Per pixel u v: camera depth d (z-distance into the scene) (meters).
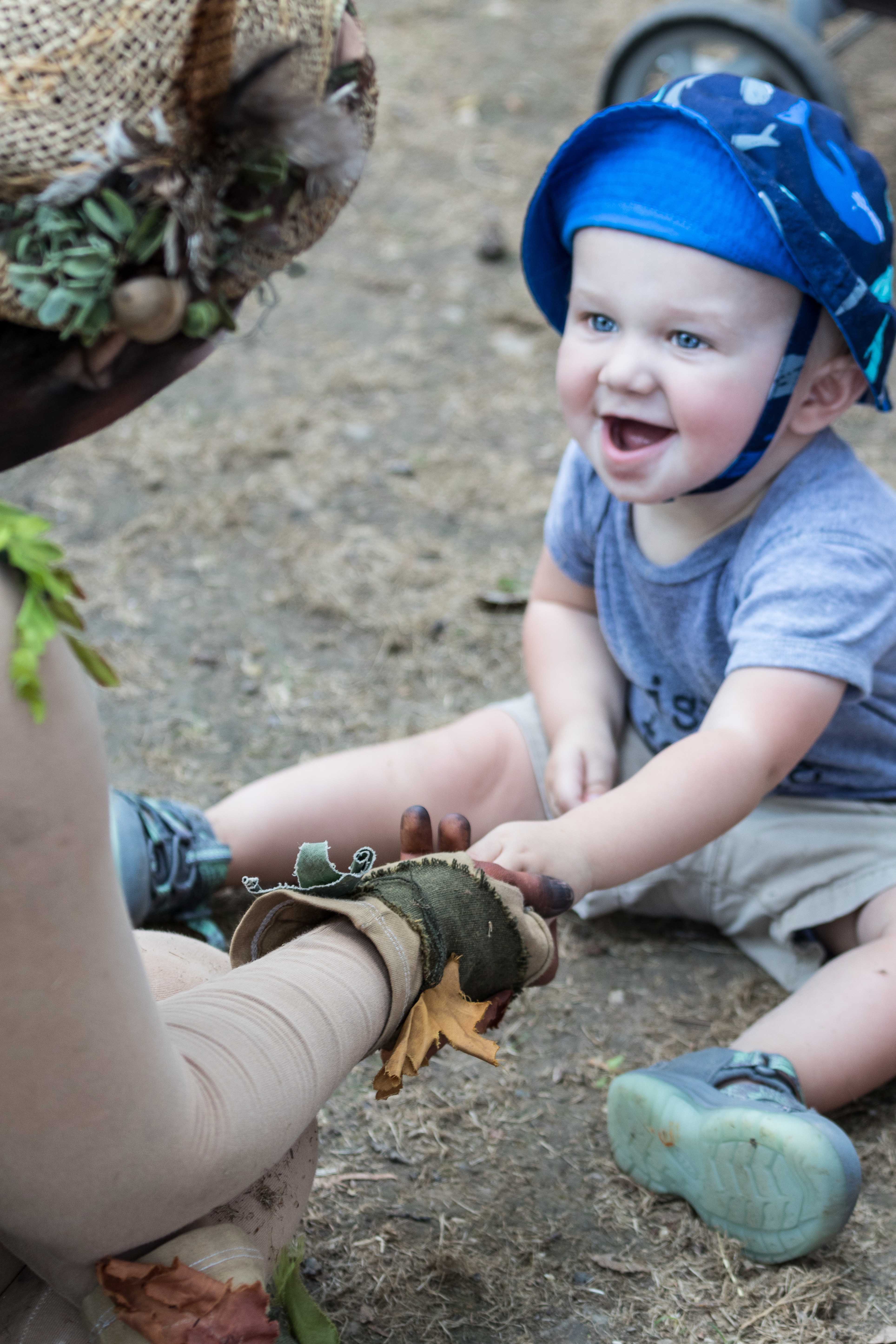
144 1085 0.72
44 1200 0.73
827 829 1.50
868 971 1.36
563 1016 1.53
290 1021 0.83
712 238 1.26
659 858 1.28
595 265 1.33
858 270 1.29
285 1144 0.81
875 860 1.48
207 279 0.72
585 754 1.56
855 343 1.31
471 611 2.26
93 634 2.14
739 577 1.43
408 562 2.36
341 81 0.79
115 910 0.70
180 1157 0.74
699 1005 1.55
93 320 0.69
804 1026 1.33
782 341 1.30
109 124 0.68
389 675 2.10
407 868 1.01
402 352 3.03
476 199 3.64
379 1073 0.92
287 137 0.71
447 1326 1.14
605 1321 1.15
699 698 1.56
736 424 1.31
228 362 2.95
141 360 0.75
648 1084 1.26
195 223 0.69
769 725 1.31
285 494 2.53
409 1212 1.26
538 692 1.66
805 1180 1.15
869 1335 1.14
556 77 4.36
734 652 1.37
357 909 0.91
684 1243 1.23
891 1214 1.27
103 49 0.68
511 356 3.05
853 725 1.47
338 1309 1.15
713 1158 1.20
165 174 0.67
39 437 0.76
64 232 0.67
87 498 2.48
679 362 1.30
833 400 1.39
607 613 1.60
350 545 2.40
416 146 3.88
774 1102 1.22
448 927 0.96
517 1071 1.45
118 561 2.32
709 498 1.43
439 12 4.81
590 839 1.24
